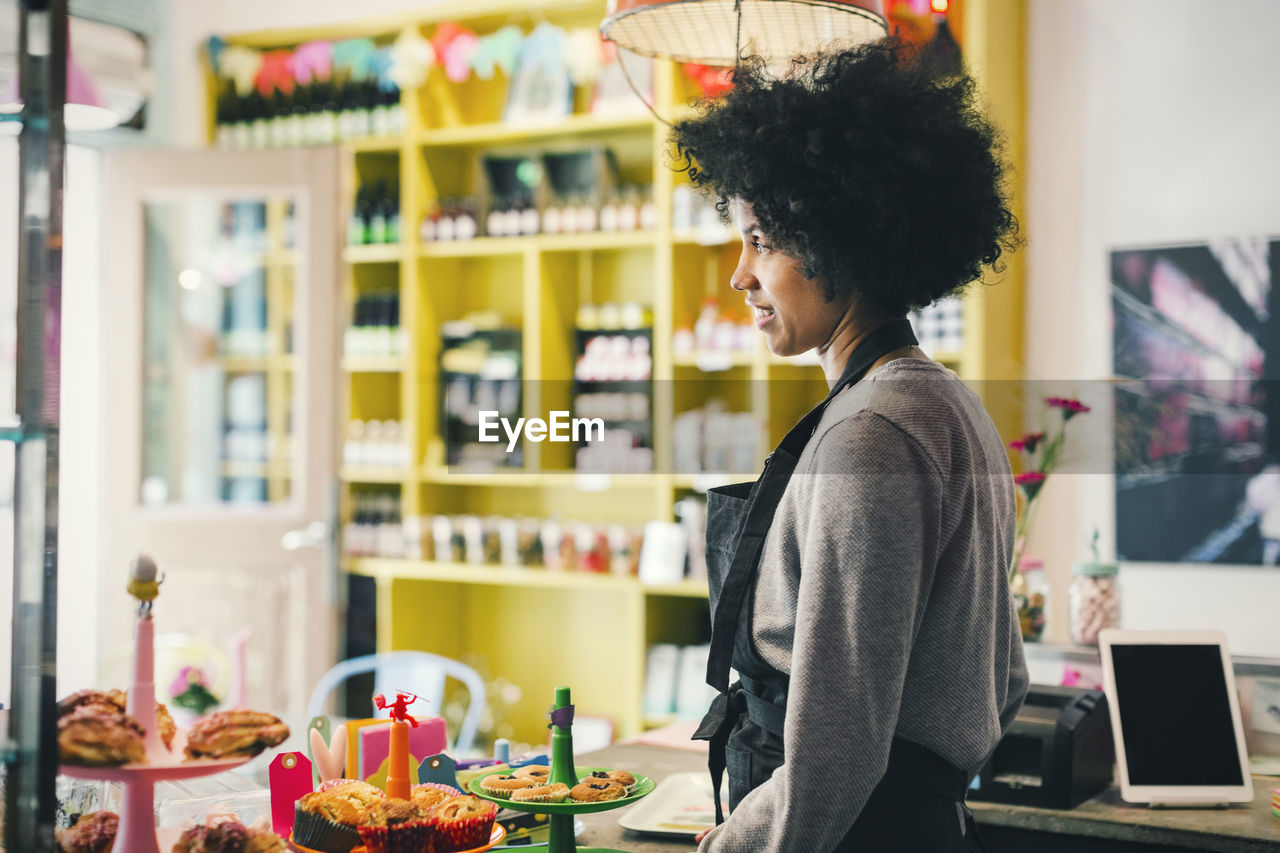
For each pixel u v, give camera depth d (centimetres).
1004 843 200
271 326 449
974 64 326
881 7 178
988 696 119
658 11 188
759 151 121
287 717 385
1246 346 330
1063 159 356
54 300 110
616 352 417
